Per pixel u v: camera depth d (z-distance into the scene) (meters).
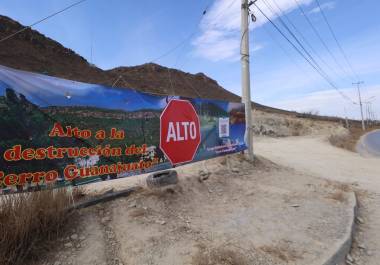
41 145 4.39
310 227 5.04
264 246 4.25
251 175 8.11
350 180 9.86
